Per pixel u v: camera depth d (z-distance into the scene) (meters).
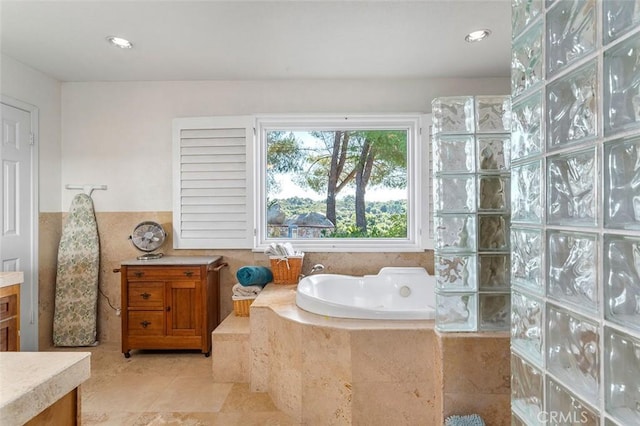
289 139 3.41
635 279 0.62
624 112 0.64
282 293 2.73
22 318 2.88
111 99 3.30
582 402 0.74
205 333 2.87
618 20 0.65
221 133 3.24
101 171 3.31
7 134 2.75
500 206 1.85
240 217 3.25
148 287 2.88
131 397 2.29
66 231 3.20
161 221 3.31
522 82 0.97
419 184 3.23
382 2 2.06
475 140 1.85
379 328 1.89
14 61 2.80
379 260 3.26
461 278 1.84
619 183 0.65
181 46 2.59
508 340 1.75
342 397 1.90
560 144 0.81
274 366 2.25
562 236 0.81
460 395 1.76
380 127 3.33
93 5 2.06
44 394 0.68
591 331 0.71
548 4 0.84
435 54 2.73
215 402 2.23
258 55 2.74
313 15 2.18
